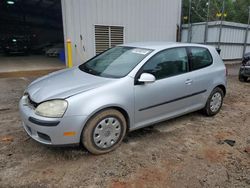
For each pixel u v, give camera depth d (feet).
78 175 8.55
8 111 15.26
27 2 67.72
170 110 12.19
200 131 12.70
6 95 18.99
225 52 46.34
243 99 19.95
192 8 57.88
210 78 13.96
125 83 10.18
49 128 8.75
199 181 8.40
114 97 9.73
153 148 10.64
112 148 10.21
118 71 10.98
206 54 14.15
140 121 11.07
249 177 8.72
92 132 9.46
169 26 38.52
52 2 63.93
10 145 10.62
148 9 35.22
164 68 11.68
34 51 63.16
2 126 12.77
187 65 12.81
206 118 14.69
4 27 75.20
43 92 9.66
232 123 14.03
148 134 12.10
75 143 9.21
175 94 12.07
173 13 38.42
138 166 9.20
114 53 12.88
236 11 75.25
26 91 11.04
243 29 48.26
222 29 43.65
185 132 12.51
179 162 9.57
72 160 9.48
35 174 8.57
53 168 8.94
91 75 11.12
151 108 11.23
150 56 11.23
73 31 29.17
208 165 9.41
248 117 15.20
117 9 32.14
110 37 32.55
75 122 8.96
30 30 78.28
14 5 72.28
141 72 10.71
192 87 12.89
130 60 11.41
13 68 30.60
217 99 14.97
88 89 9.46
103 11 30.96
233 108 17.17
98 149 9.79
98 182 8.19
